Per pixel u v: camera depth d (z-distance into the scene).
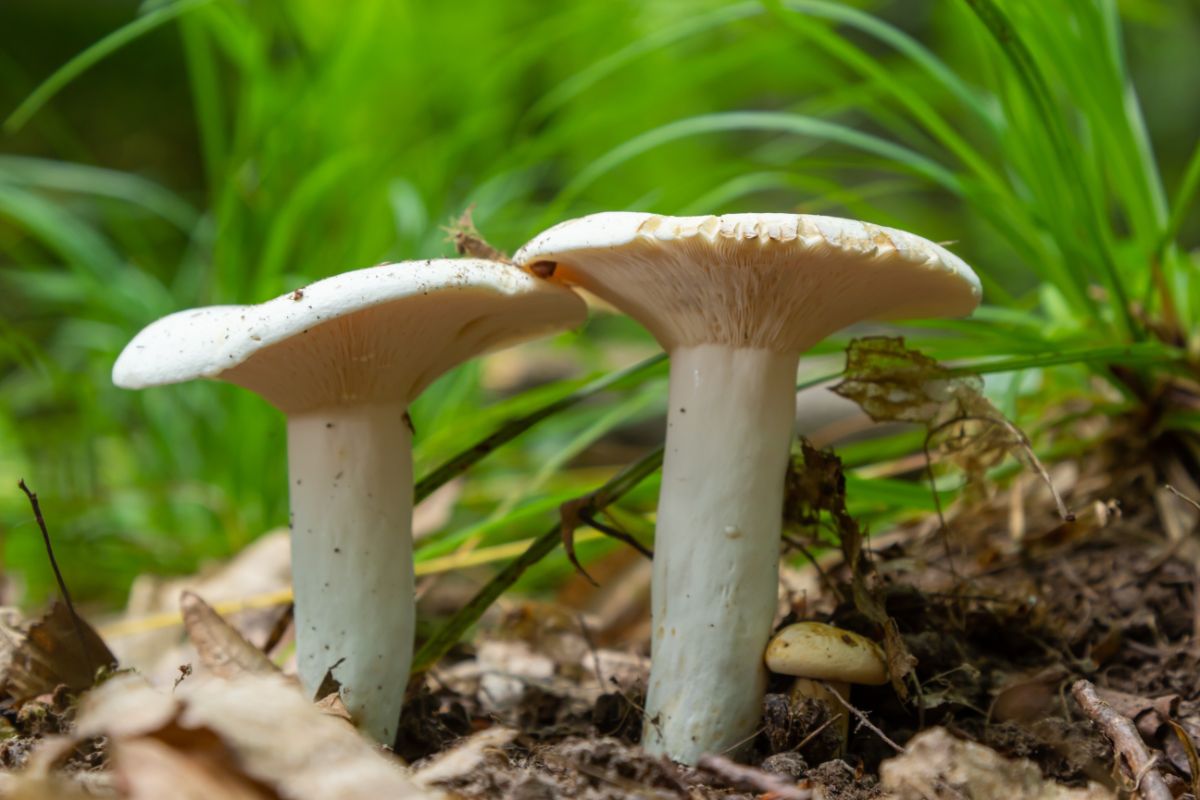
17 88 1.12
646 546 0.51
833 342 0.48
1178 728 0.40
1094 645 0.45
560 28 0.71
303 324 0.38
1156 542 0.48
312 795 0.34
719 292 0.39
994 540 0.50
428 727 0.43
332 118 0.65
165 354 0.39
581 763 0.38
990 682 0.43
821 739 0.40
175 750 0.35
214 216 0.68
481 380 0.72
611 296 0.42
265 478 0.63
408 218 0.60
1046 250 0.51
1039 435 0.51
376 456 0.41
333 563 0.41
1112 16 0.53
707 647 0.40
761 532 0.40
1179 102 1.24
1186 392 0.49
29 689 0.42
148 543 0.67
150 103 1.23
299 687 0.40
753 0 0.54
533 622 0.53
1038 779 0.38
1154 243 0.51
